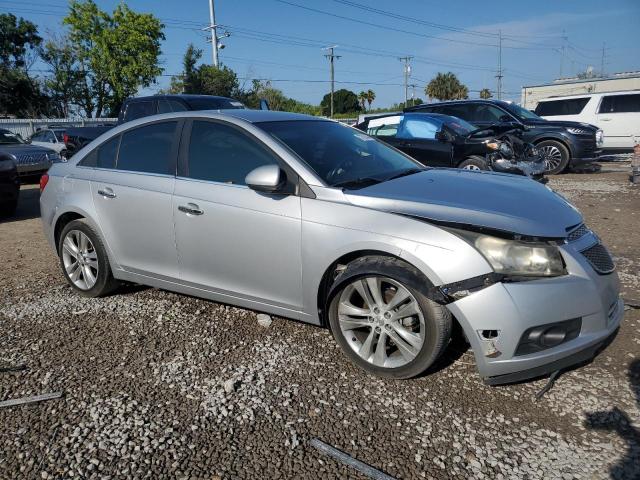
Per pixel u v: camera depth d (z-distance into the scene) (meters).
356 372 3.24
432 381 3.11
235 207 3.51
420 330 2.92
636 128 14.62
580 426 2.67
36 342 3.75
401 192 3.22
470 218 2.87
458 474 2.37
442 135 9.72
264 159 3.53
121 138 4.34
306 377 3.20
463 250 2.77
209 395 3.04
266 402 2.95
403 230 2.92
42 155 12.48
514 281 2.73
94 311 4.27
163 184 3.91
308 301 3.34
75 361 3.47
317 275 3.23
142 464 2.49
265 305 3.57
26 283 5.05
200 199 3.67
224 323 3.97
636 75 25.44
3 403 2.97
